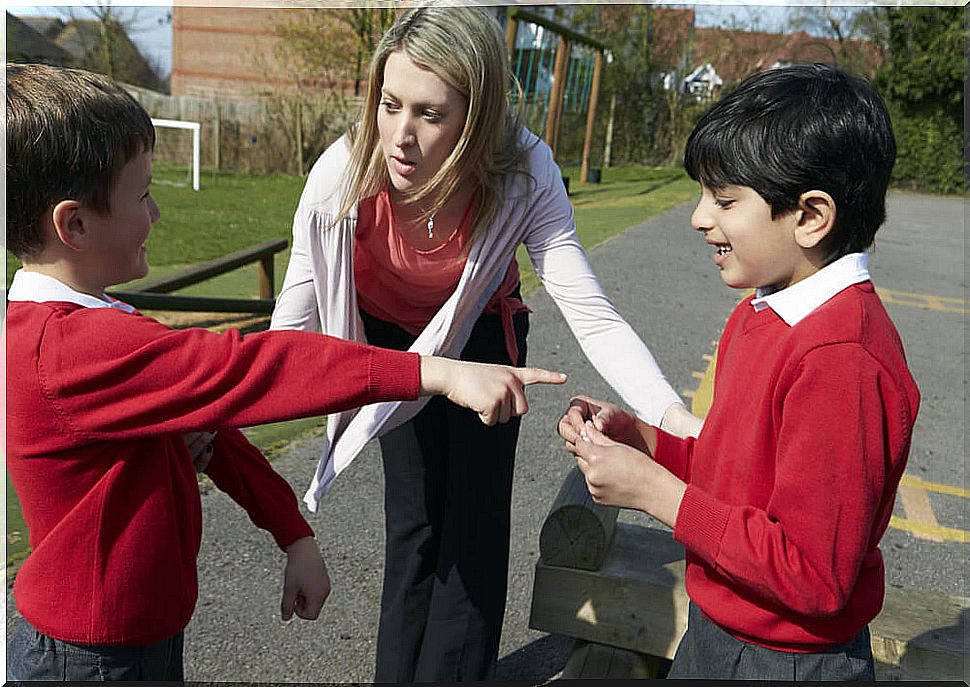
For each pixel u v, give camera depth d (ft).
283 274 25.85
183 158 54.65
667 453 5.42
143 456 4.49
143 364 4.20
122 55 61.31
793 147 4.20
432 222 6.20
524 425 13.98
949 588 9.73
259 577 9.02
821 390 4.06
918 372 18.88
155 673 4.70
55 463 4.32
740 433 4.51
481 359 6.77
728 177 4.38
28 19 59.88
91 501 4.36
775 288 4.63
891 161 4.39
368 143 6.01
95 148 4.33
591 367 17.02
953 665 6.22
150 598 4.53
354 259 6.56
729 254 4.55
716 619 4.66
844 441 4.03
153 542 4.51
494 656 6.81
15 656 4.58
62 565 4.39
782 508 4.17
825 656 4.47
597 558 7.03
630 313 21.47
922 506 12.07
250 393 4.27
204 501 10.55
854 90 4.34
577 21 63.98
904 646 6.31
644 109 70.85
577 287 6.47
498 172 6.12
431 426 6.56
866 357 4.05
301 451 12.36
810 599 4.12
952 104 61.16
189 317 20.06
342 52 54.65
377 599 8.80
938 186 62.18
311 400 4.33
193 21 59.26
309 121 54.03
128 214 4.57
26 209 4.32
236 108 54.19
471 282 6.28
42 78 4.37
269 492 5.61
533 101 50.72
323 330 6.61
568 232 6.55
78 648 4.43
